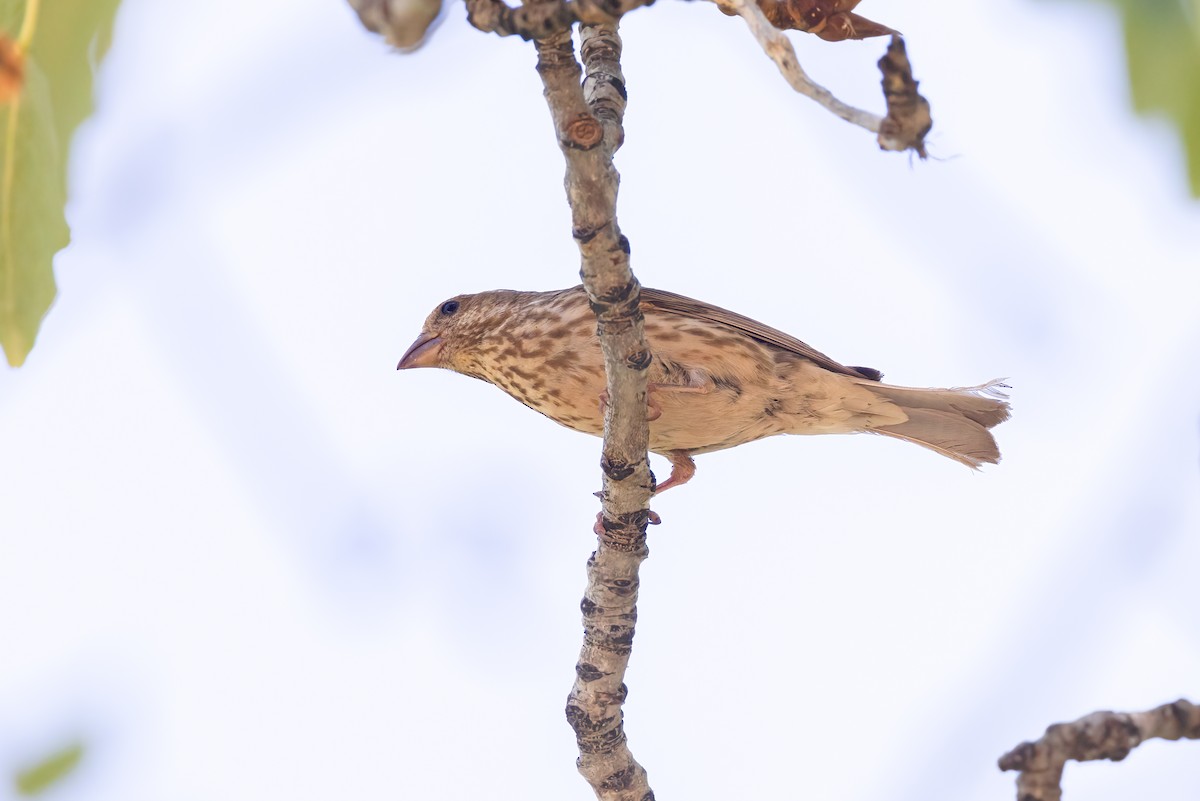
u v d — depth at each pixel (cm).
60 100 611
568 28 725
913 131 592
